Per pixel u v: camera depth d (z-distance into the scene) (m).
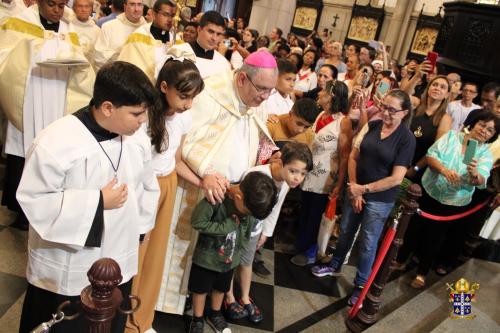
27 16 2.81
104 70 1.35
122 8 5.38
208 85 2.25
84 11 4.19
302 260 3.52
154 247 2.15
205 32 3.30
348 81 4.80
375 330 2.75
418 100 4.16
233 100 2.24
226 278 2.42
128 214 1.62
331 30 13.15
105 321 1.17
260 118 2.56
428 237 3.43
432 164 3.28
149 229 1.88
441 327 2.76
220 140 2.24
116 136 1.52
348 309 3.09
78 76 2.82
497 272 3.72
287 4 13.16
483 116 3.04
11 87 2.70
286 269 3.43
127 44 3.28
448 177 3.18
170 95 1.86
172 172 2.13
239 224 2.25
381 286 2.80
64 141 1.39
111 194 1.48
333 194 3.22
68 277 1.54
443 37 7.29
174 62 1.88
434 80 3.55
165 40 3.49
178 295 2.48
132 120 1.40
